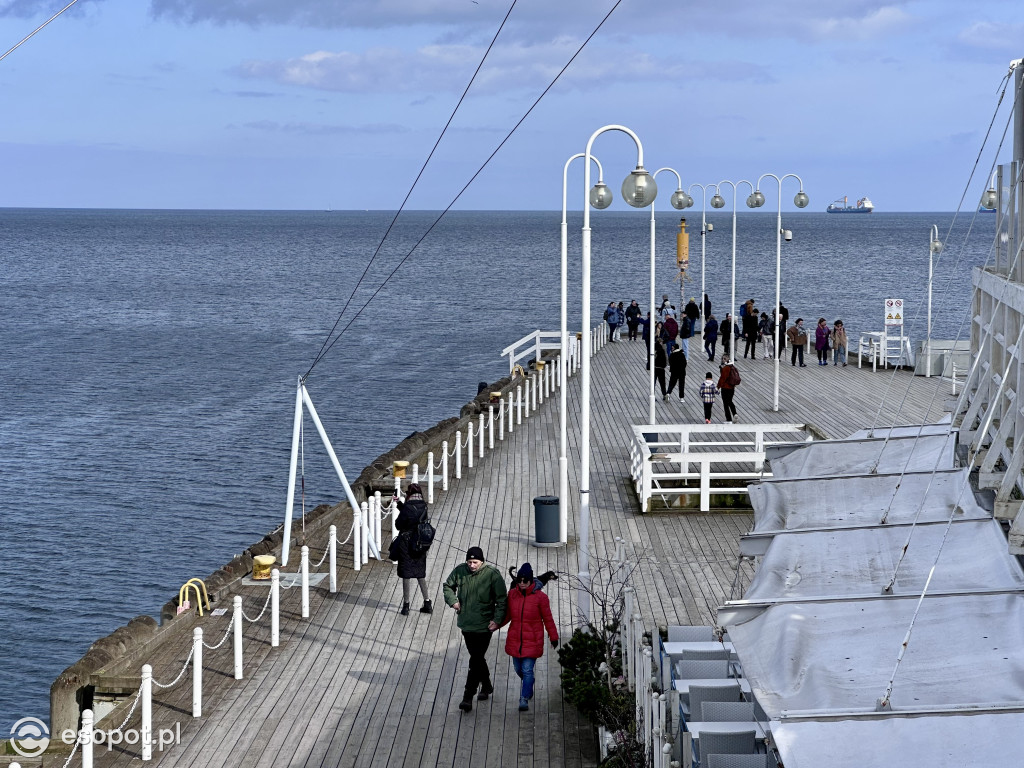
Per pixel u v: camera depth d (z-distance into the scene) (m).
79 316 99.81
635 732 11.75
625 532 21.98
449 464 27.98
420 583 17.34
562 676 13.78
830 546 10.65
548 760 12.41
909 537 10.25
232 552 34.88
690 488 24.09
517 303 112.25
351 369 68.56
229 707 13.90
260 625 16.91
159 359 73.38
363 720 13.50
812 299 112.69
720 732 10.59
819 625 8.75
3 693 25.48
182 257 198.62
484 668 13.86
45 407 56.66
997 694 7.45
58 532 36.41
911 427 15.44
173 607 17.55
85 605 30.52
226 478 42.91
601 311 103.88
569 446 30.12
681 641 14.28
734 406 34.81
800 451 14.97
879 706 7.31
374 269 167.88
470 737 13.02
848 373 43.16
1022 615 8.47
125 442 48.75
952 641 8.27
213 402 57.88
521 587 13.61
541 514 20.86
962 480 12.12
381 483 24.62
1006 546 9.88
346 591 18.53
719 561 19.81
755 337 47.56
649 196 17.30
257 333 87.38
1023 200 11.75
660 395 38.38
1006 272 13.03
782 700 7.65
